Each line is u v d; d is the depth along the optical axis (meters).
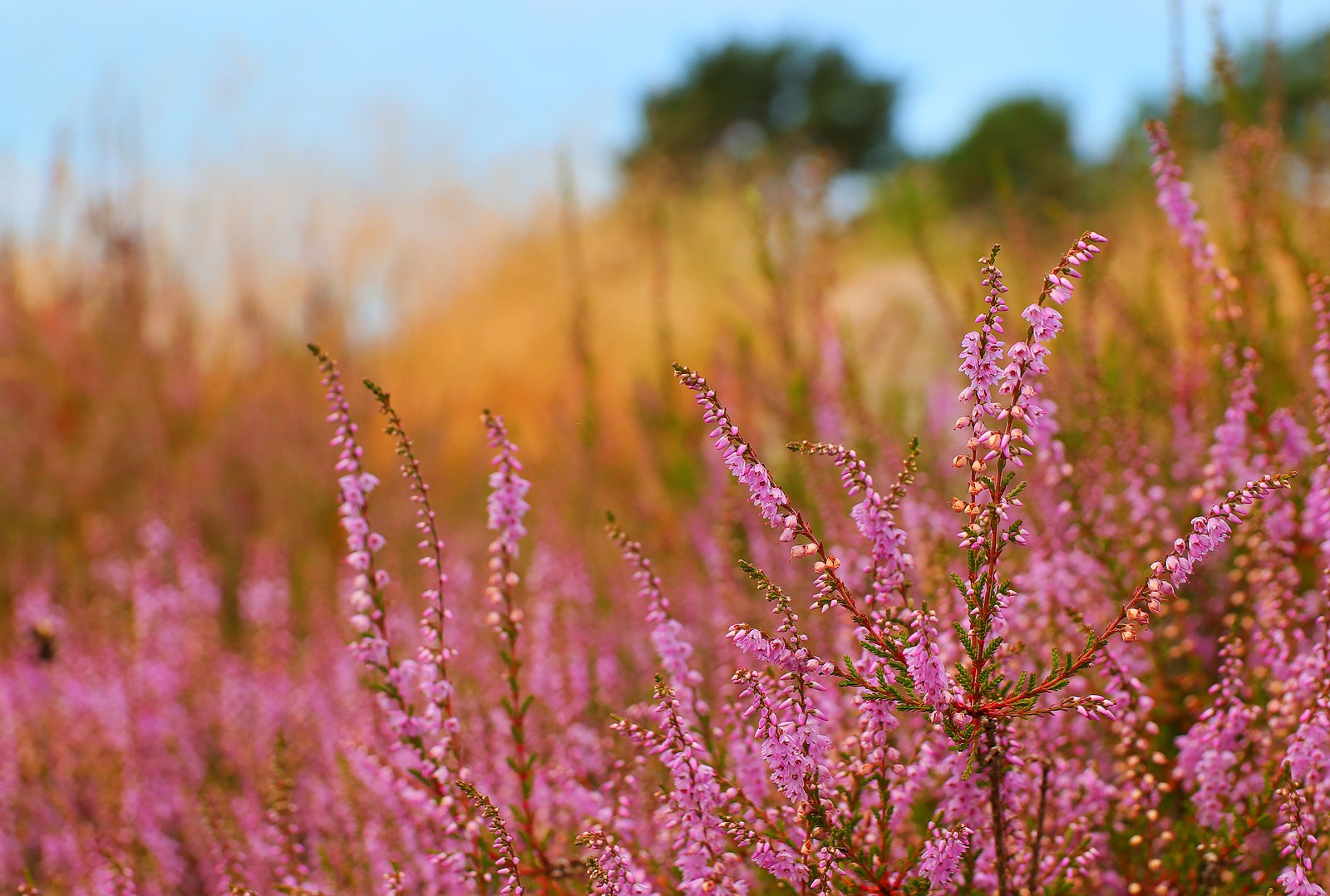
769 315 5.03
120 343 7.39
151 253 8.12
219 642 4.89
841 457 2.06
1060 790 2.53
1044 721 2.59
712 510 4.69
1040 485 3.22
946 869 2.10
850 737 2.23
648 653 3.74
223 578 5.87
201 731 4.23
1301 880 2.12
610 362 8.10
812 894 2.16
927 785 2.37
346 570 5.03
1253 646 2.86
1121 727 2.50
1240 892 2.43
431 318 8.94
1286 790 2.20
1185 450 3.68
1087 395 3.51
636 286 9.12
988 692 2.05
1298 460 3.11
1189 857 2.51
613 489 5.37
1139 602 2.06
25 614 4.99
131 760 3.86
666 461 5.39
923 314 7.09
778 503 2.04
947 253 9.00
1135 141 4.22
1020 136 18.70
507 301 9.30
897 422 4.61
